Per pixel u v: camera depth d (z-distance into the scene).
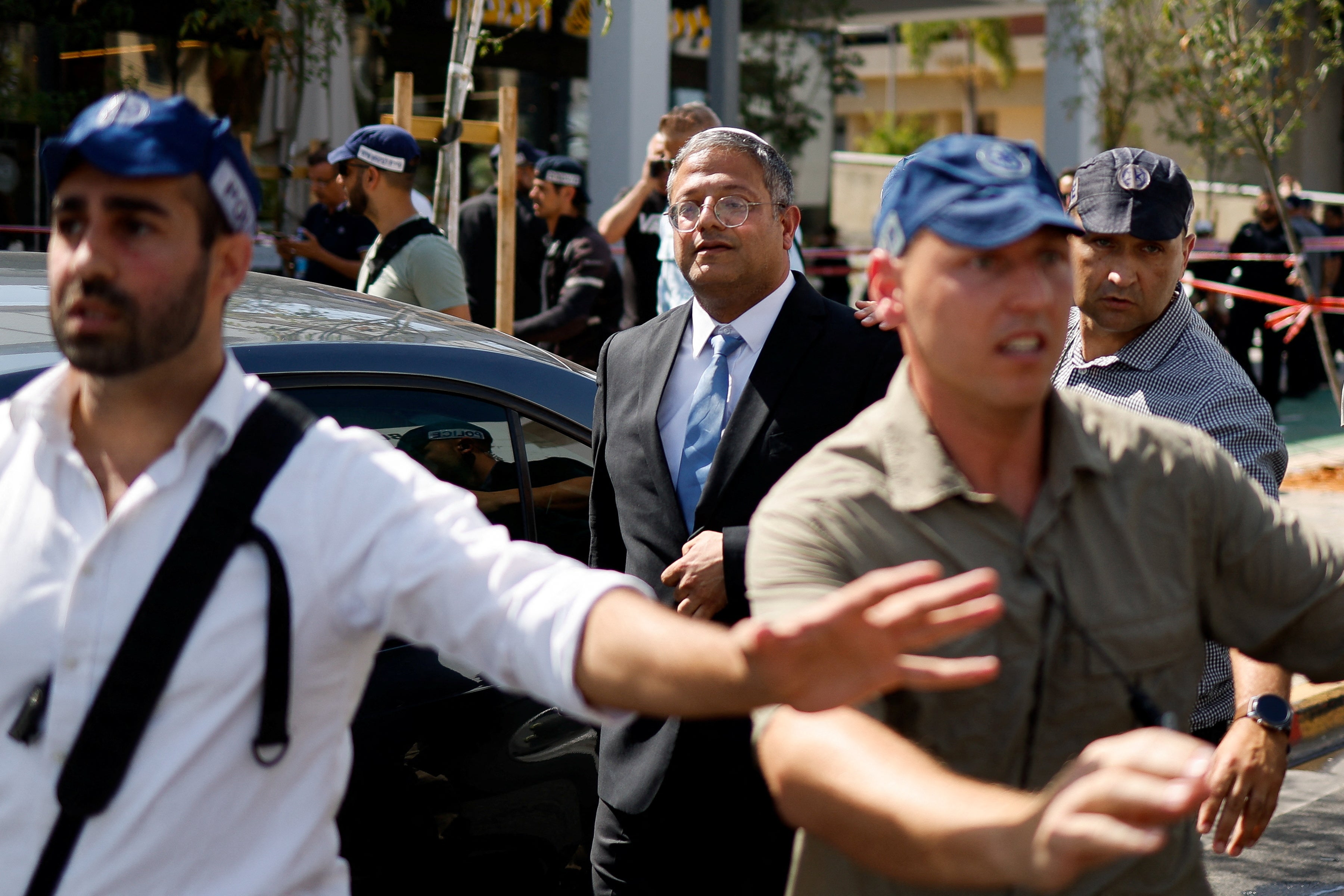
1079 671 1.59
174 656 1.39
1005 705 1.57
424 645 1.51
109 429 1.47
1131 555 1.61
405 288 4.75
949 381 1.56
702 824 2.61
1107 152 2.83
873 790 1.34
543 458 3.08
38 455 1.47
